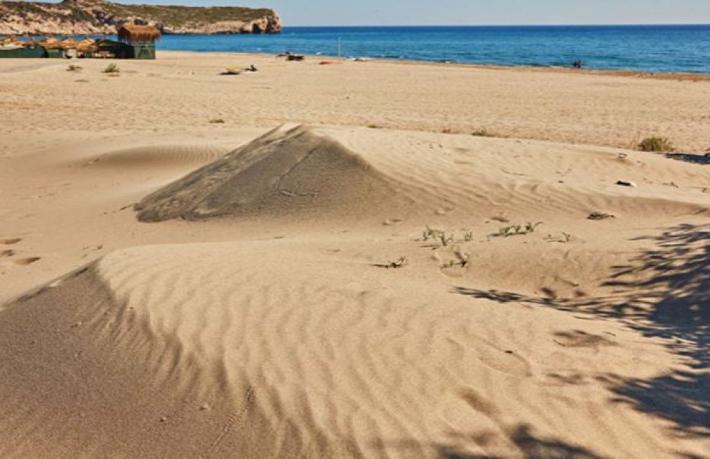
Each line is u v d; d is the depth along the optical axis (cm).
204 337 434
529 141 1188
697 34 18525
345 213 848
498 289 571
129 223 981
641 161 1073
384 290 522
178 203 1003
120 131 1873
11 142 1697
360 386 374
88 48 5550
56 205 1148
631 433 332
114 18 17762
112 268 565
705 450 320
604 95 2961
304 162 980
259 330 442
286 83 3506
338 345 421
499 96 2914
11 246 923
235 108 2394
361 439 328
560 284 581
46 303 538
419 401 359
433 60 6612
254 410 358
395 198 857
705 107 2531
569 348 430
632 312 521
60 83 2995
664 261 589
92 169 1407
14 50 5197
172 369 405
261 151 1070
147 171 1372
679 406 359
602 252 623
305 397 364
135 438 356
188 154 1461
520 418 343
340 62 5669
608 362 410
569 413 348
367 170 917
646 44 11219
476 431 332
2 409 404
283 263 595
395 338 431
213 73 4197
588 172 990
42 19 16488
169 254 614
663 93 3050
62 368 433
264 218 884
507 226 747
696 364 414
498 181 888
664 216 757
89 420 378
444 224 775
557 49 9275
